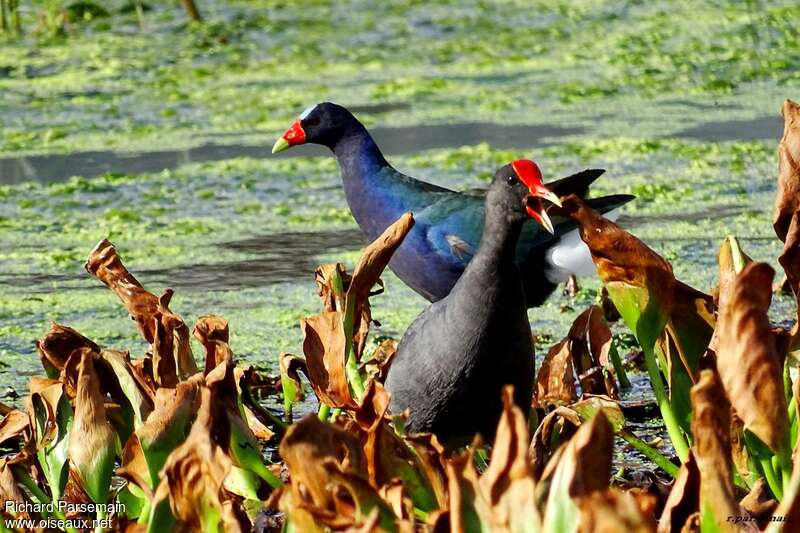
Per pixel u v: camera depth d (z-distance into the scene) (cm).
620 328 1191
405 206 1204
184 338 841
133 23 2858
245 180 1781
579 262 1117
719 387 562
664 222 1515
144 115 2144
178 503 607
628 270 691
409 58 2522
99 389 706
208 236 1527
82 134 2036
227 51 2608
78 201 1689
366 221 1237
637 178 1703
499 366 778
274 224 1576
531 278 1135
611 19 2825
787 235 715
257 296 1302
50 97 2280
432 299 1184
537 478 733
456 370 776
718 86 2225
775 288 1274
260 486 782
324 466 581
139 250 1471
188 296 1303
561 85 2267
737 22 2702
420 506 663
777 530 560
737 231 1471
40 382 785
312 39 2712
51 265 1422
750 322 612
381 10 3030
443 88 2269
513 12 2958
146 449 669
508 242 771
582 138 1914
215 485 601
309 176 1812
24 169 1853
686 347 720
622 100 2166
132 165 1864
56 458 738
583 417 761
